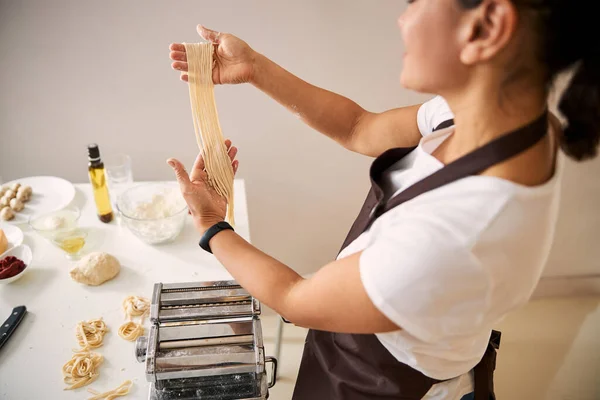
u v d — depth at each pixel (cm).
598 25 54
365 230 80
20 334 111
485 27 57
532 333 219
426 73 64
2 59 166
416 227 63
